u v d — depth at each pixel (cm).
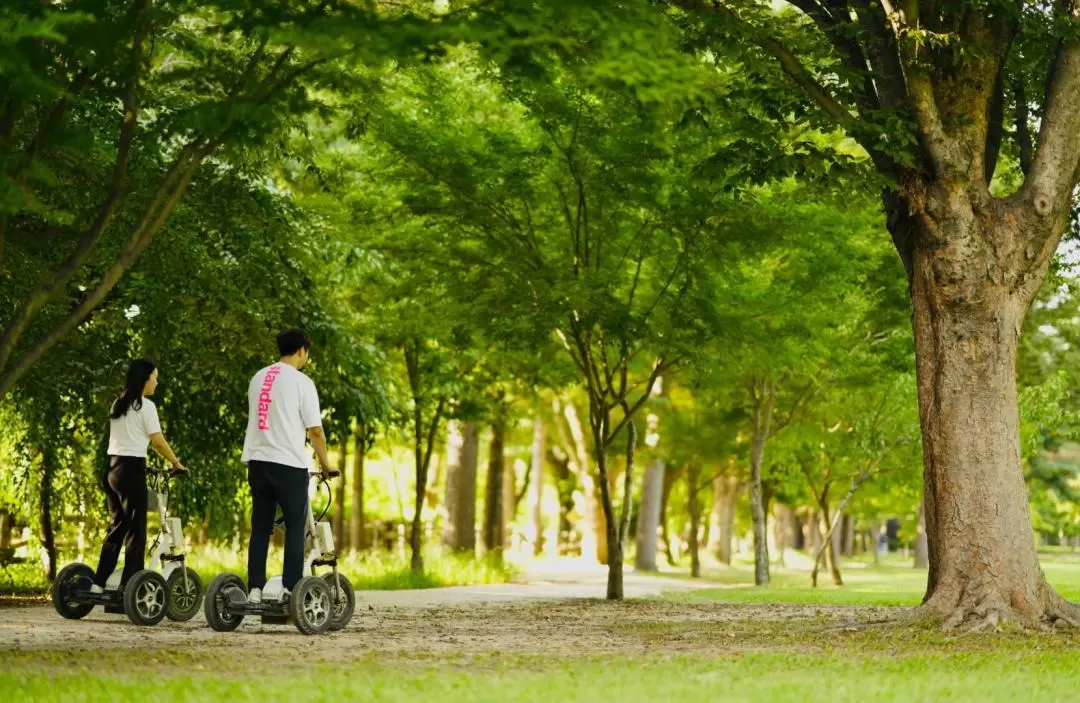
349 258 1933
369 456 3378
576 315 1814
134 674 721
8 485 1986
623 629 1223
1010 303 1237
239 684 669
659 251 1828
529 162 1700
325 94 1455
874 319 2600
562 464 5325
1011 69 1362
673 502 5922
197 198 1504
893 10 1217
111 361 1767
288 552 1038
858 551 9275
